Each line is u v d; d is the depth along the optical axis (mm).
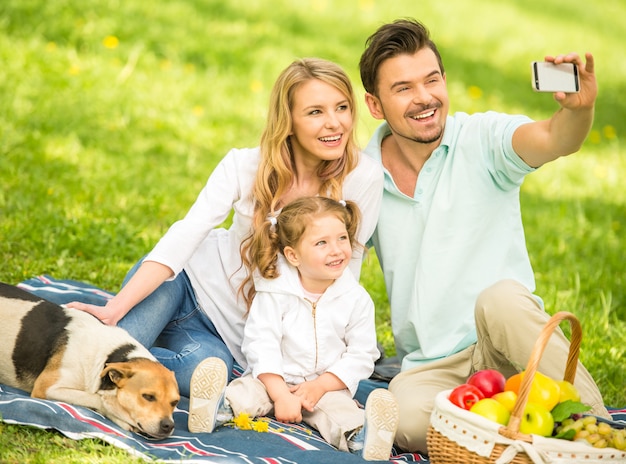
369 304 4156
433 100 4098
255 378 3949
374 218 4301
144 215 6887
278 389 3898
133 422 3543
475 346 4062
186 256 4094
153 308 4129
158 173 7789
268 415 3998
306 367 4035
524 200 9234
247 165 4199
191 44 11047
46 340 3779
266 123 4176
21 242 5895
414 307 4172
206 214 4137
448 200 4184
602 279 7070
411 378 4059
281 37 12336
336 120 4070
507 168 4070
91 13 10688
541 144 3877
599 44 17328
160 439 3537
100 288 5504
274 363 3938
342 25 13719
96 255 5984
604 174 10664
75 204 6711
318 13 13875
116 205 6895
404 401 3928
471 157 4188
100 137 8227
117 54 10102
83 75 9289
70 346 3727
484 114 4254
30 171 7082
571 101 3615
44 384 3674
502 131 4074
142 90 9438
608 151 11789
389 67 4105
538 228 8344
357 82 11688
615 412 4371
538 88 3578
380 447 3590
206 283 4281
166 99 9453
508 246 4203
